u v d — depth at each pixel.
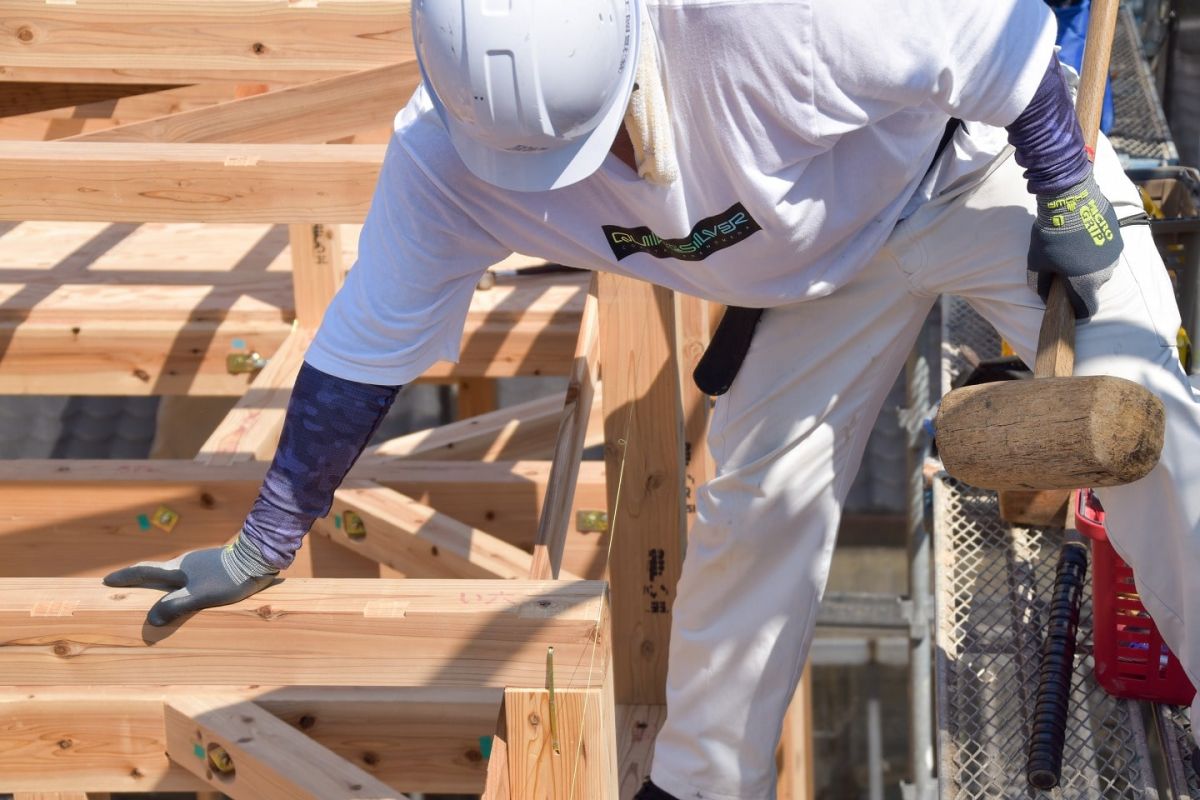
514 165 3.25
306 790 4.20
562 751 3.28
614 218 3.65
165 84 6.32
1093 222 3.62
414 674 3.38
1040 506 5.95
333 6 5.93
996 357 7.13
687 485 6.21
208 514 6.25
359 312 3.65
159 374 7.71
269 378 7.12
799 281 3.94
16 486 6.27
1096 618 4.90
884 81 3.19
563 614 3.26
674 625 4.94
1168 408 3.82
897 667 13.19
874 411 4.54
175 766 4.61
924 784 8.21
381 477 6.59
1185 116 9.73
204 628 3.43
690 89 3.22
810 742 7.88
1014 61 3.26
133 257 8.70
